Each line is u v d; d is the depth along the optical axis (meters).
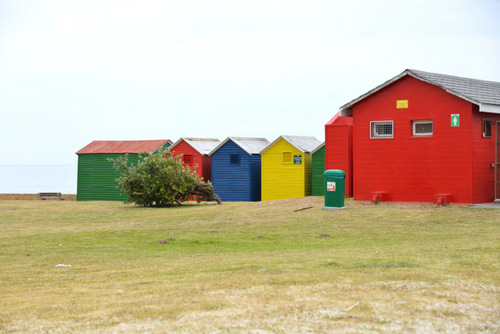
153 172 34.06
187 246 17.70
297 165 36.09
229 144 39.16
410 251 13.48
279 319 7.31
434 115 24.22
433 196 24.23
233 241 18.45
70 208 33.88
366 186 25.81
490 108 23.23
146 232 21.42
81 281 11.62
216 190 39.44
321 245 16.80
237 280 9.91
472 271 10.20
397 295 8.45
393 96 25.14
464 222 19.89
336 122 30.22
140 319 7.55
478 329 6.93
